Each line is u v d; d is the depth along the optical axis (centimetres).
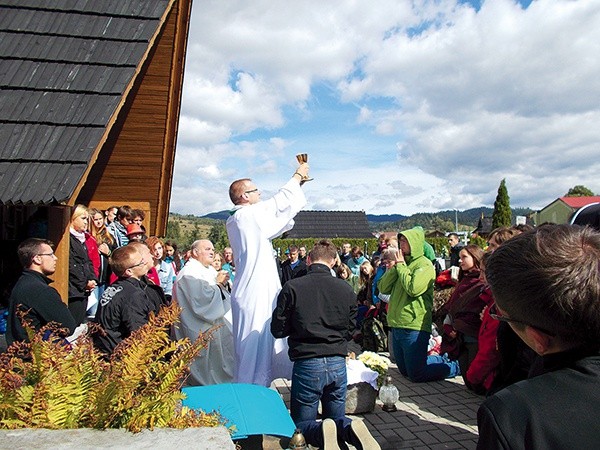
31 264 421
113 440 183
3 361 212
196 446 179
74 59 615
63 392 200
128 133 932
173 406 212
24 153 529
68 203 509
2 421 193
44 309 400
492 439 113
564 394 113
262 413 292
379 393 583
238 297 525
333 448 332
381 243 983
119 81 601
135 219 780
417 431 518
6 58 609
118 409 196
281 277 1266
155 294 462
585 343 119
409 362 692
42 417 195
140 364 211
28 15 649
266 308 518
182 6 777
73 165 529
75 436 186
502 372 332
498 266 131
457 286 659
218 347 564
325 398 426
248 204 551
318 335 410
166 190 1045
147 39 644
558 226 131
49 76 596
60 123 559
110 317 404
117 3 672
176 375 215
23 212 741
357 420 353
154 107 896
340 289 418
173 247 1164
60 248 538
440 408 588
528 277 121
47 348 210
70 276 582
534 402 113
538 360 161
